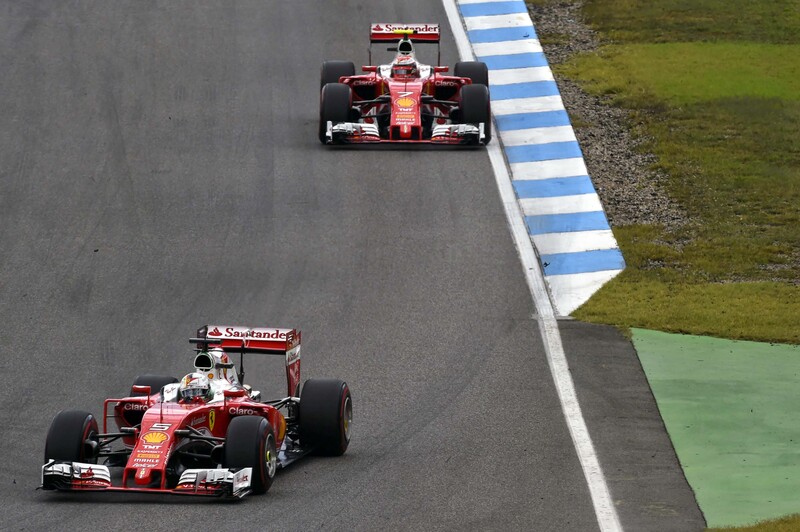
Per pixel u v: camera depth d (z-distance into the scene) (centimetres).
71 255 7394
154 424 4262
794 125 9906
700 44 11544
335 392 4822
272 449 4381
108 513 4112
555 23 11962
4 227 7731
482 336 6444
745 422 5428
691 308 6969
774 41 11694
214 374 4622
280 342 4888
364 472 4666
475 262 7456
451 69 10494
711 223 8400
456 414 5419
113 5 11688
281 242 7638
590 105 10206
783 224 8388
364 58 10731
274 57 10725
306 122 9581
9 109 9531
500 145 9262
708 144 9581
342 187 8450
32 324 6488
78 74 10219
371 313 6700
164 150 8988
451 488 4538
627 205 8638
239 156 8931
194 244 7588
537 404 5572
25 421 5316
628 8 12331
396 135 8775
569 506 4412
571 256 7662
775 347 6431
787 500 4559
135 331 6438
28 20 11244
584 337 6494
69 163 8712
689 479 4766
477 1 11956
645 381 5922
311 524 4084
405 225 7925
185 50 10769
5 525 4009
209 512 4138
